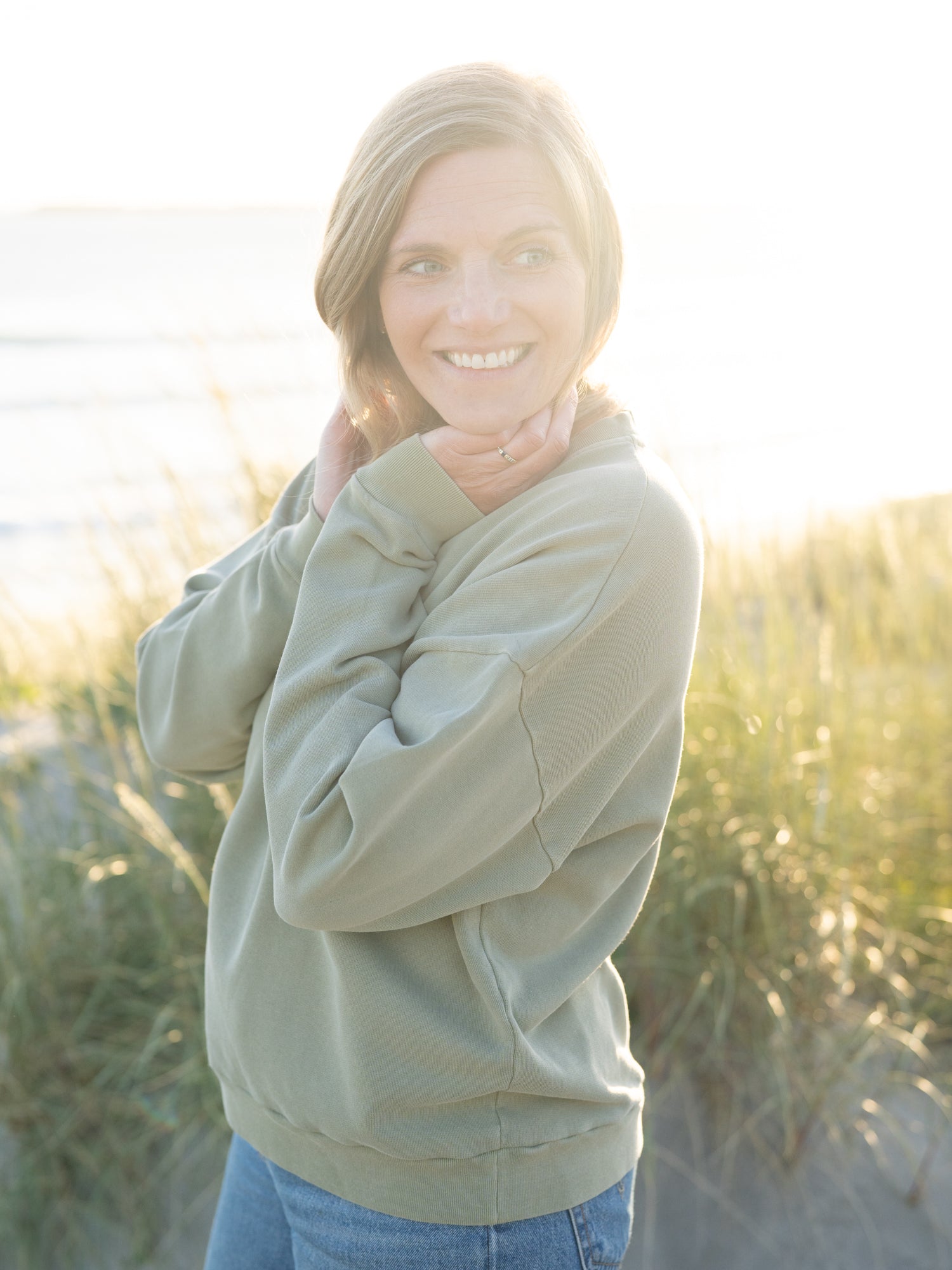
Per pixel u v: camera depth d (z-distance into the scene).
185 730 1.27
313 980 1.08
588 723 0.95
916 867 2.82
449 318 1.00
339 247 1.04
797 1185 2.15
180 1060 2.38
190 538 3.21
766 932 2.38
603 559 0.92
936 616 3.61
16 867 2.56
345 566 1.06
